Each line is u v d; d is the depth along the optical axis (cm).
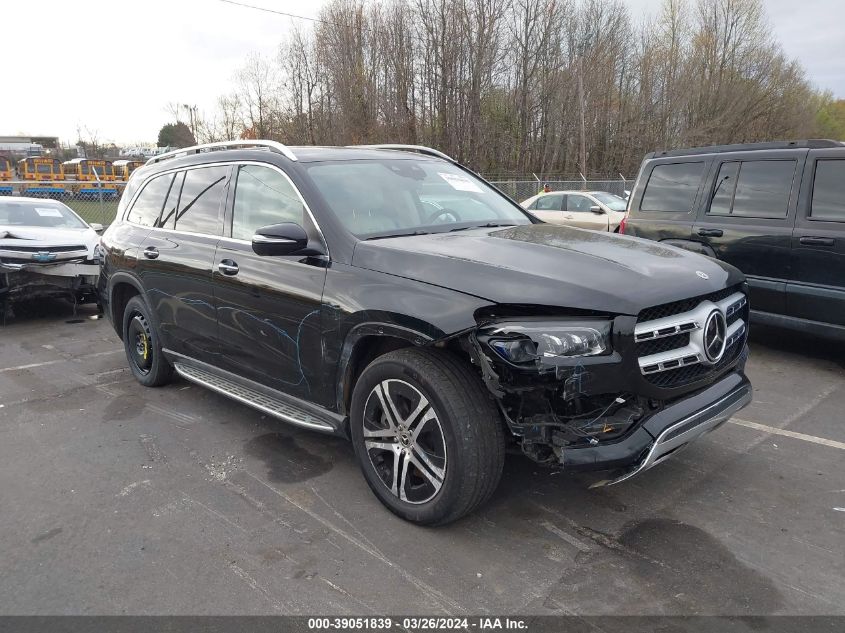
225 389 438
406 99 3325
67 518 336
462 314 284
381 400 322
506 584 273
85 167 3588
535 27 3400
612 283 285
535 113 3541
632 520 323
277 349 381
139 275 508
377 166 423
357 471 386
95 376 594
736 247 625
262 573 284
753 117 4359
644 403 288
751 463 386
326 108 3728
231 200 430
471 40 3186
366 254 337
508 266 299
